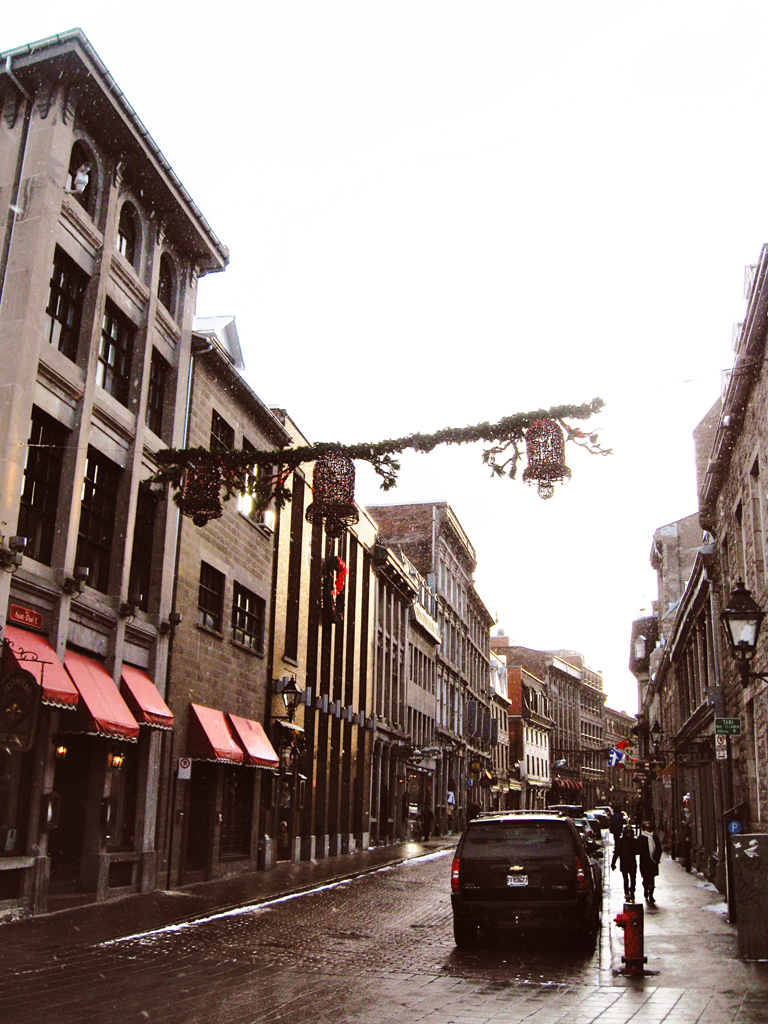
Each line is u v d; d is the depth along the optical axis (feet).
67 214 53.72
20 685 41.65
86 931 41.63
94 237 56.49
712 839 82.17
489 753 244.63
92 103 55.11
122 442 59.57
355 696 117.60
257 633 83.92
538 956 39.81
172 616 63.72
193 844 68.74
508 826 43.14
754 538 55.42
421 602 166.91
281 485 37.01
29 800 47.32
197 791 69.87
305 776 95.91
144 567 63.10
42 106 53.06
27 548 49.47
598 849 99.96
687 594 90.33
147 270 64.13
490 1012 27.50
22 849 46.70
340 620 108.68
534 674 337.52
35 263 49.73
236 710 77.00
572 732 372.99
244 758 71.97
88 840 53.62
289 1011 27.40
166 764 62.69
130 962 35.17
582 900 40.96
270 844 80.59
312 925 48.57
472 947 42.14
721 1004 28.71
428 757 156.15
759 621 39.78
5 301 49.39
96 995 28.76
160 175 62.28
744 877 38.70
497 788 250.37
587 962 38.11
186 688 67.00
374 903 60.23
